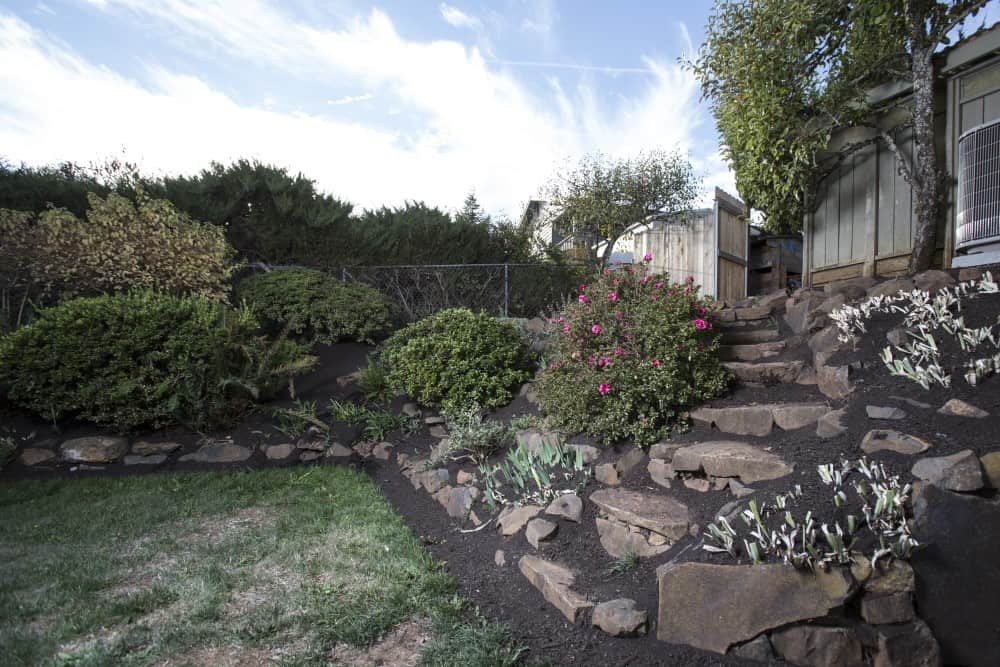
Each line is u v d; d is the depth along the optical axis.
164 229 7.39
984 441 2.40
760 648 2.08
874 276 5.89
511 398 5.79
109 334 5.43
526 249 11.56
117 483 4.74
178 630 2.46
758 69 5.33
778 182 5.87
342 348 7.66
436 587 2.88
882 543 2.11
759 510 2.52
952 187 5.02
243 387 5.93
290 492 4.57
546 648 2.33
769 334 4.87
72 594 2.80
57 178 8.55
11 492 4.47
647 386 3.75
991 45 4.54
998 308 3.44
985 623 1.94
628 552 2.80
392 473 5.16
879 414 2.91
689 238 9.68
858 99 5.51
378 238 9.71
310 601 2.73
